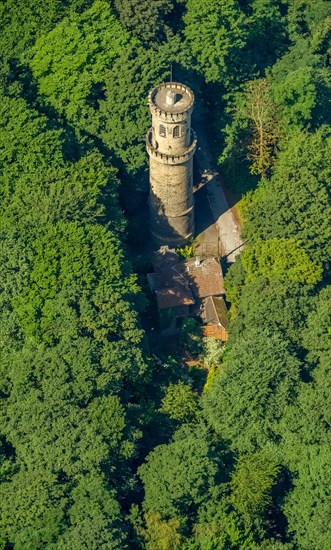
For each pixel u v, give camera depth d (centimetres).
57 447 11838
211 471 11950
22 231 13275
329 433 12438
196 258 14400
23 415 12056
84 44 14638
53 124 14412
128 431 12144
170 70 14800
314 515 11969
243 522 11838
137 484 12181
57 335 12631
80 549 11081
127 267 13375
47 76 14662
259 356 12631
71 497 11644
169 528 11462
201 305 14238
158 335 14125
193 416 12794
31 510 11500
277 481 12388
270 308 13175
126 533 11406
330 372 12756
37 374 12288
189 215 14650
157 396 13038
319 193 14000
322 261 13838
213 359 13725
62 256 13075
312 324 13150
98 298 12850
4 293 12862
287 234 13788
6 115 14012
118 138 14525
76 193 13588
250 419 12500
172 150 13862
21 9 14875
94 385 12269
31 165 13888
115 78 14512
